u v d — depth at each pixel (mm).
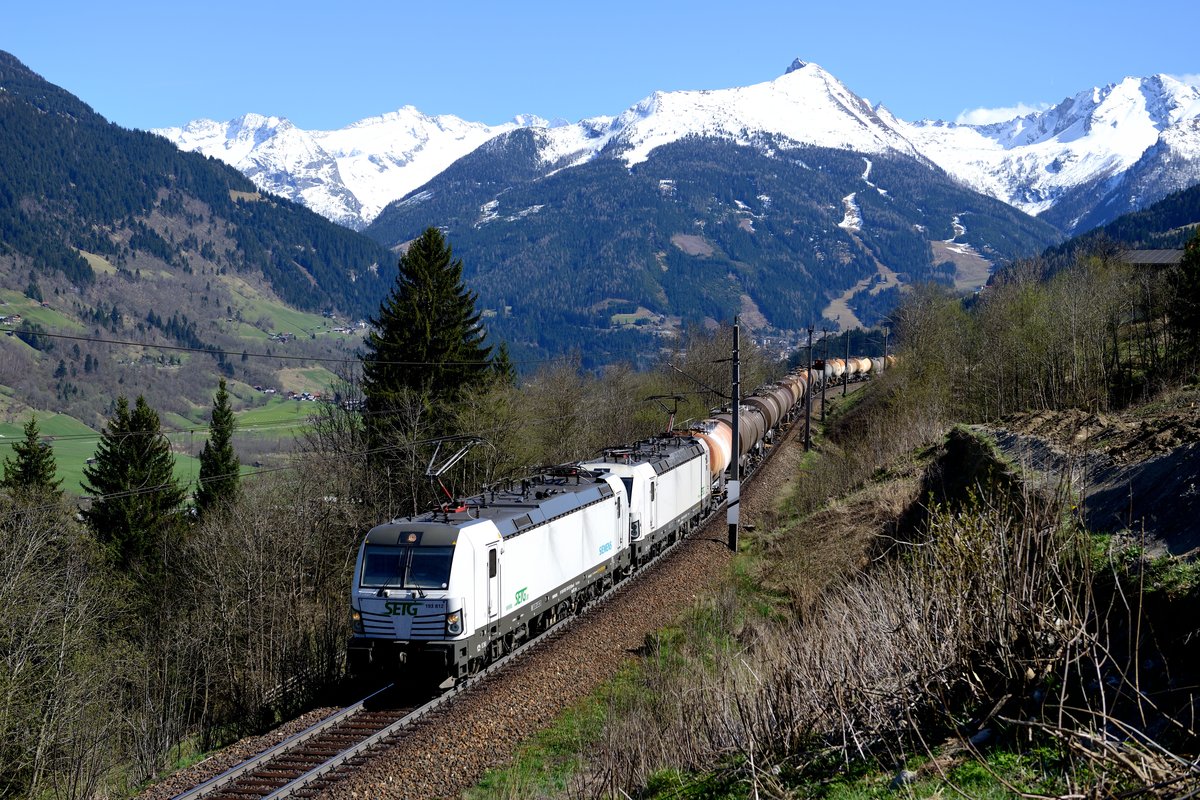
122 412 54281
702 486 43125
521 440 50438
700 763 14656
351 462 50094
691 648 24953
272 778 16781
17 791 29562
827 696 13102
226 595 41125
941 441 44531
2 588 31703
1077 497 15000
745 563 36250
